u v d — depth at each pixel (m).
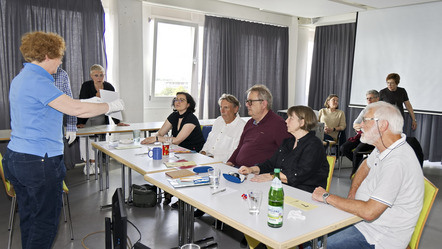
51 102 1.79
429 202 1.71
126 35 5.12
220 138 3.17
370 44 6.20
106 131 3.92
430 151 5.74
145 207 3.35
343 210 1.59
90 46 4.86
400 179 1.55
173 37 5.74
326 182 2.16
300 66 7.71
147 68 5.66
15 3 4.24
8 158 1.81
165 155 2.71
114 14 5.10
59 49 1.85
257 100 2.63
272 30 6.84
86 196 3.69
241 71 6.46
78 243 2.63
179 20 5.71
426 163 5.78
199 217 3.20
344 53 6.85
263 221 1.45
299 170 2.07
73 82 4.78
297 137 2.17
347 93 6.86
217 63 6.09
